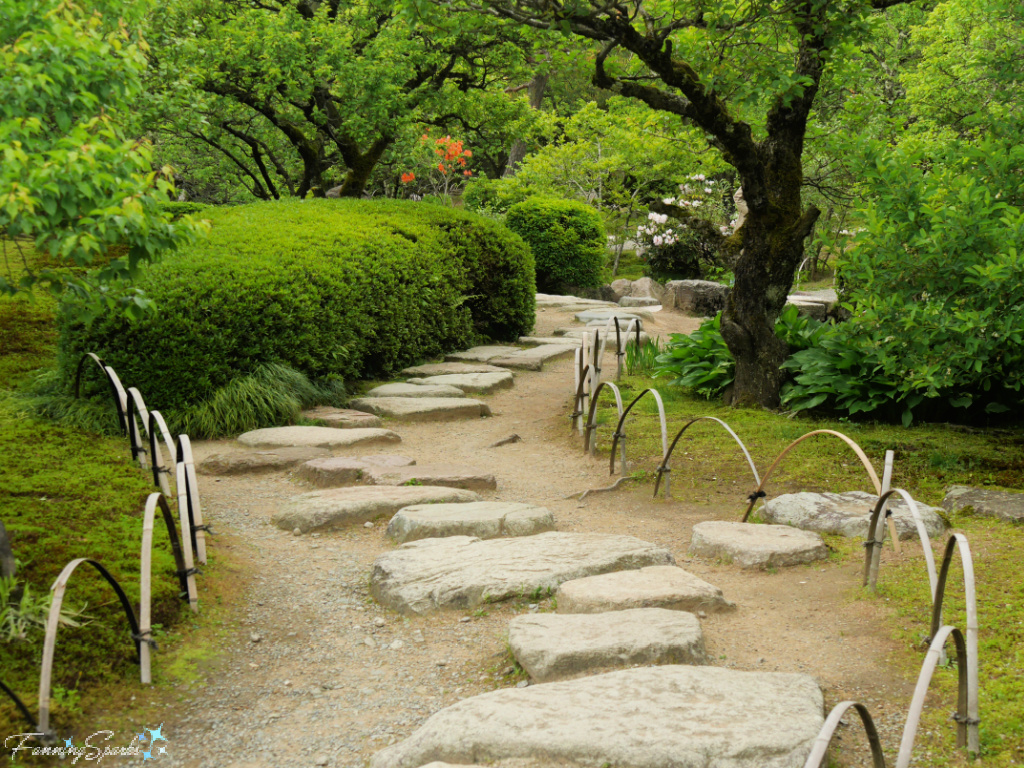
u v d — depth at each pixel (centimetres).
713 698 288
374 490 571
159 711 319
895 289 627
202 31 1270
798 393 768
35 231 371
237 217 1034
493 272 1209
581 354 779
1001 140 649
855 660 345
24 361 826
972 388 714
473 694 333
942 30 1411
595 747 260
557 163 2169
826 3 647
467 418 842
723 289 1661
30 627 339
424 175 2091
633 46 651
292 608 415
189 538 395
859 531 485
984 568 416
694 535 493
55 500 500
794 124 742
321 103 1311
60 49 366
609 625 354
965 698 276
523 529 504
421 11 648
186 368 731
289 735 308
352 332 897
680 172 2017
